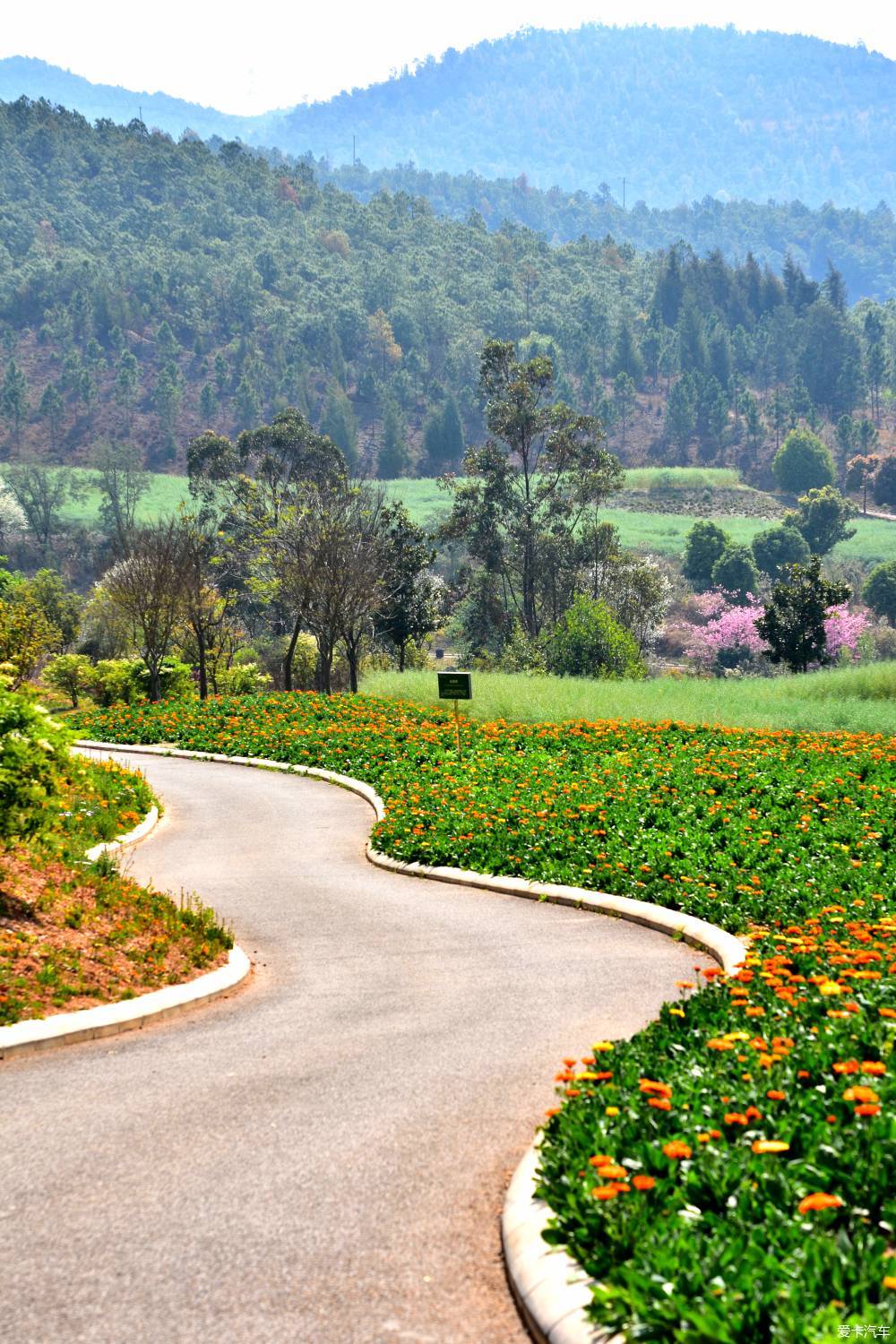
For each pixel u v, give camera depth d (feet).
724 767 72.79
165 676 177.88
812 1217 14.24
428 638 217.56
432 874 52.37
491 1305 14.58
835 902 37.17
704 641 319.06
